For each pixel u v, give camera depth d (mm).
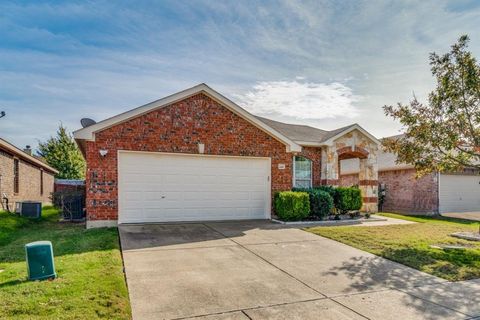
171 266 6164
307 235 9328
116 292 4684
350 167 21281
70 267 5723
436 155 9914
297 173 15227
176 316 4191
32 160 18531
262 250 7535
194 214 11227
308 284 5496
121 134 10281
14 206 16094
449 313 4496
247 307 4523
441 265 6711
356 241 8695
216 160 11578
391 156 19609
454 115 9422
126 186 10414
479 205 18828
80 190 15438
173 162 10992
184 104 11055
